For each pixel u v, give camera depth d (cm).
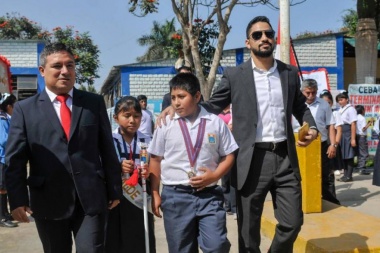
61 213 329
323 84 1344
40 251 570
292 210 393
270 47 391
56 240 342
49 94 341
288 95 401
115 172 354
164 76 1803
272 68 402
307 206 630
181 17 1194
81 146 334
